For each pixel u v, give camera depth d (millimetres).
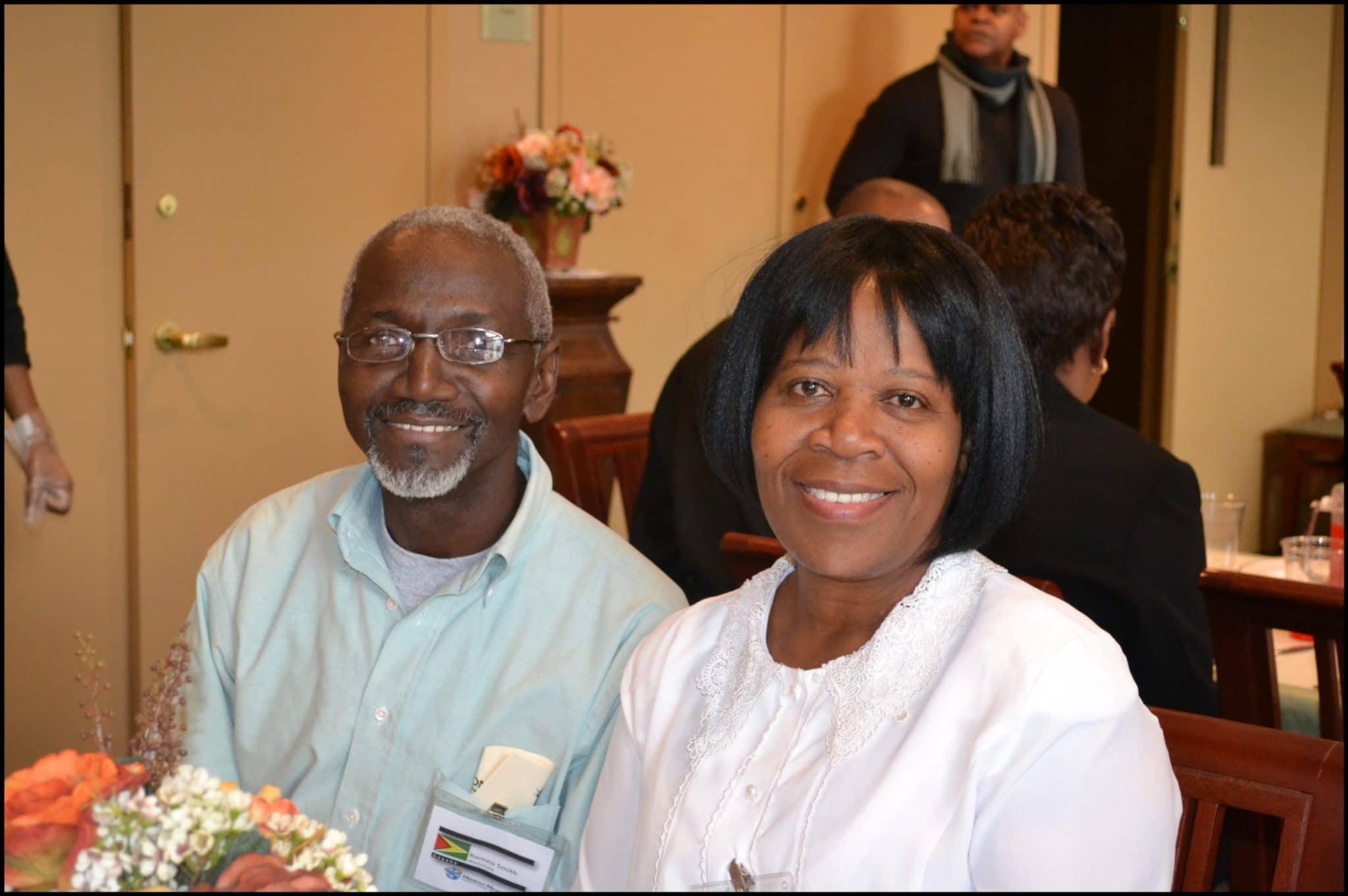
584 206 3746
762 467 1158
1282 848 1164
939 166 4285
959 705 1063
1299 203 6004
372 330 1438
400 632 1450
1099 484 1806
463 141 4215
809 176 4863
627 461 2697
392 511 1498
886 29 4934
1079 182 4547
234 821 969
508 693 1421
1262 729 1203
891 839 1027
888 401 1118
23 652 3525
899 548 1126
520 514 1465
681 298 4668
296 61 3893
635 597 1449
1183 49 5574
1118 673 1066
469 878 1345
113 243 3662
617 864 1219
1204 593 1843
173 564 3793
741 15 4656
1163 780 1052
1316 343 6156
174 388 3768
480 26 4207
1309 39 5887
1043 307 1959
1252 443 6051
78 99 3582
